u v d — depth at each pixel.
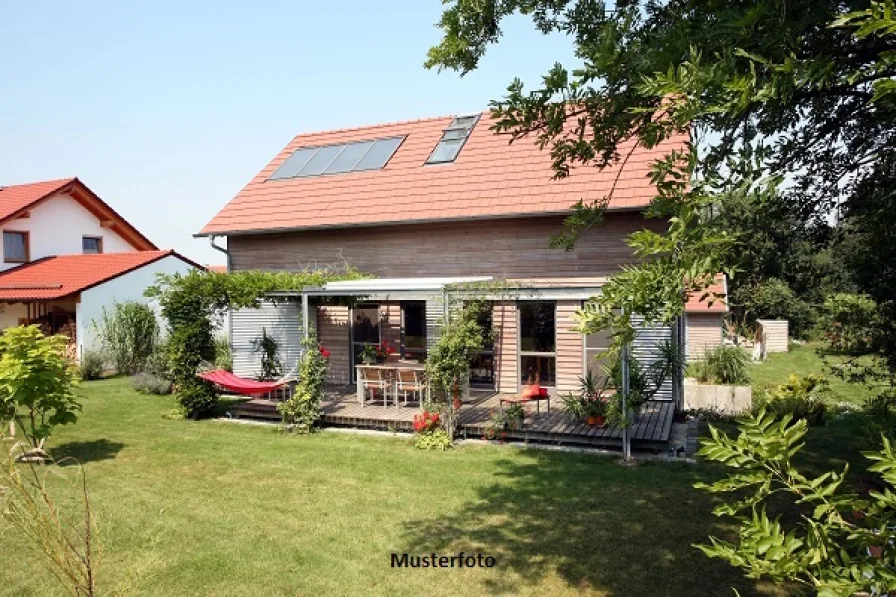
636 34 4.02
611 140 4.32
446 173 17.16
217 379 14.30
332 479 9.91
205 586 6.26
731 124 3.45
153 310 24.11
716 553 2.29
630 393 11.19
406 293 13.38
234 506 8.62
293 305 18.16
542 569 6.61
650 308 2.64
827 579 2.10
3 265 26.22
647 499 8.74
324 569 6.65
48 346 10.42
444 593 6.12
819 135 4.80
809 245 6.39
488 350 15.74
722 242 2.58
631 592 6.09
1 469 3.97
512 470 10.34
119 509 8.43
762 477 2.29
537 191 15.15
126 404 16.83
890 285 6.06
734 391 15.43
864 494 6.46
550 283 13.71
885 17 1.84
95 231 30.33
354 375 17.81
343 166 19.33
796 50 2.90
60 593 6.09
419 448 11.95
